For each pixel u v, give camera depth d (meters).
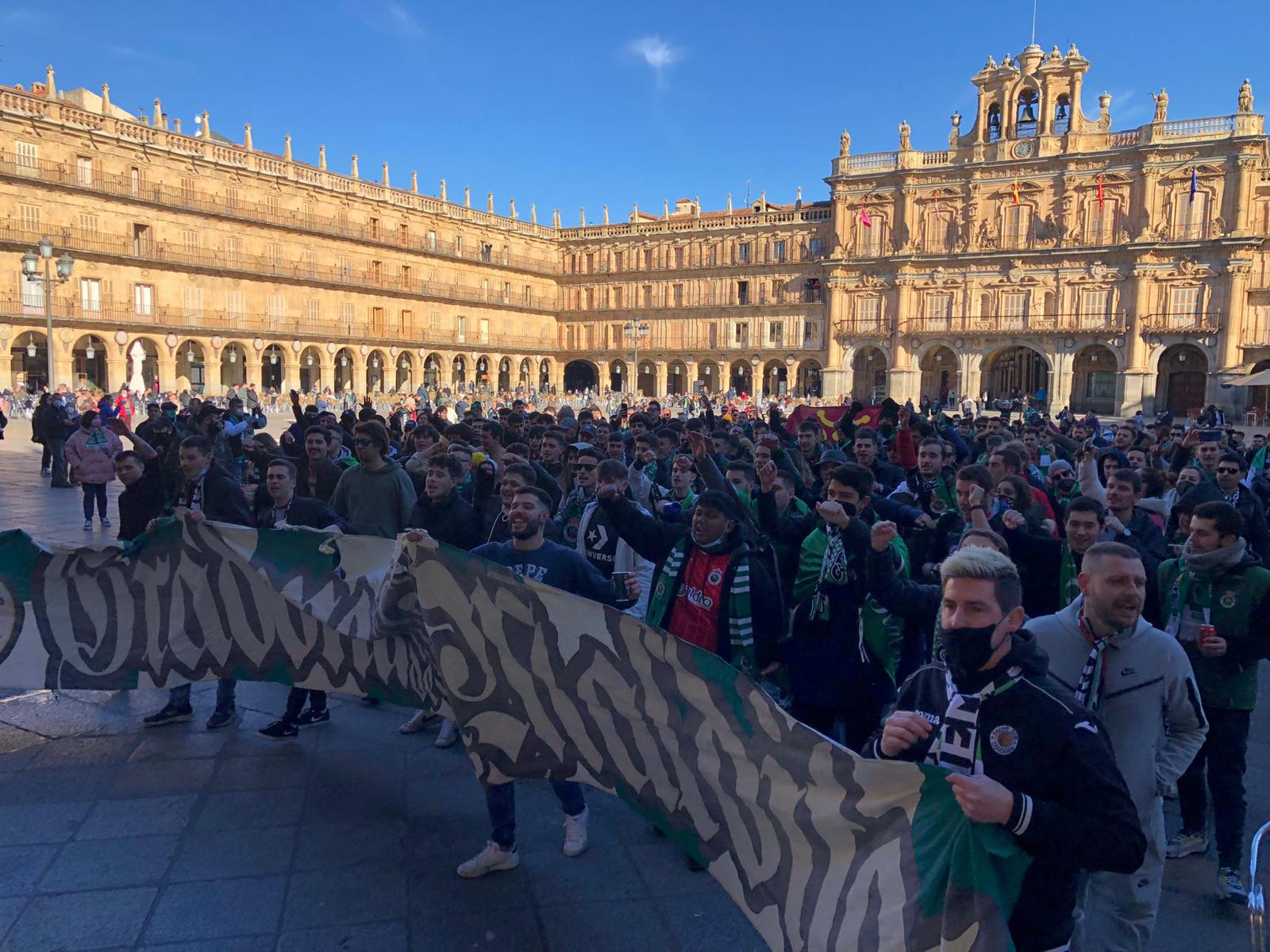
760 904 3.99
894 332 71.88
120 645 6.97
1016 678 3.16
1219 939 4.98
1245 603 5.31
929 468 9.03
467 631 5.12
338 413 56.84
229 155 62.66
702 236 82.38
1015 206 67.44
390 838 5.69
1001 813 2.91
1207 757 5.75
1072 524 5.82
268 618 6.76
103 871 5.22
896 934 3.23
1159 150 61.97
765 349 78.94
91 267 55.06
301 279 66.88
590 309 88.94
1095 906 4.32
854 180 72.69
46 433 21.00
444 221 78.81
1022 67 67.00
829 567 5.98
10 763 6.65
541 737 4.96
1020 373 74.38
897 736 3.40
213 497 8.07
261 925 4.76
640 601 7.54
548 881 5.27
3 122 50.88
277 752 6.95
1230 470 8.63
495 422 11.48
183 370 63.97
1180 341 62.50
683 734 4.43
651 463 10.41
